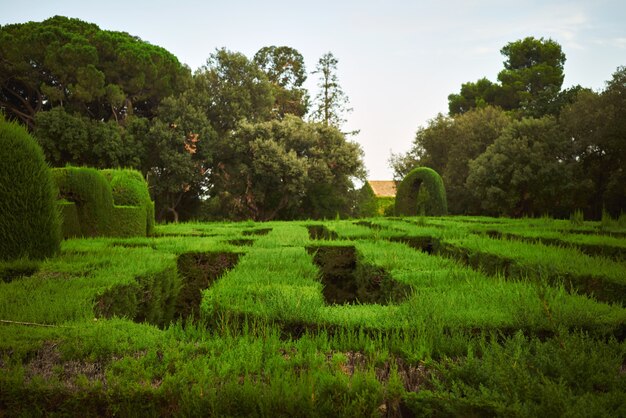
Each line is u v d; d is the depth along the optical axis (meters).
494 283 4.74
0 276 4.89
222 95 33.78
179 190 29.69
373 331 3.20
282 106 43.41
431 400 2.25
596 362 2.54
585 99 28.64
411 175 24.80
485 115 35.03
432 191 23.72
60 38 26.61
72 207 9.27
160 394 2.28
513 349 2.74
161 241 8.56
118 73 28.28
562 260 5.73
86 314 3.40
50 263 5.23
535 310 3.47
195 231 12.07
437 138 37.38
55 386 2.31
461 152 34.06
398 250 7.25
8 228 5.52
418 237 10.02
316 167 30.89
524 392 2.17
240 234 11.40
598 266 5.30
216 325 3.60
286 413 2.17
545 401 2.06
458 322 3.26
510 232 9.74
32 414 2.26
